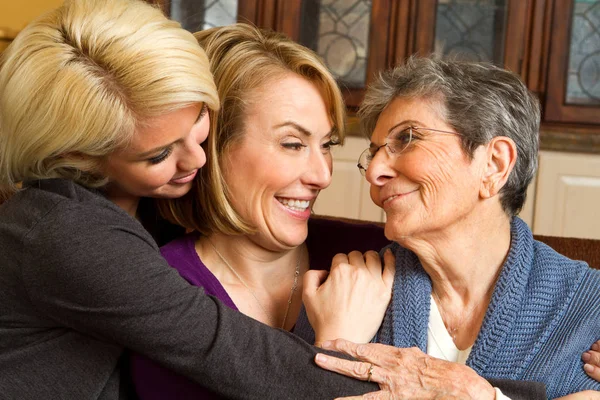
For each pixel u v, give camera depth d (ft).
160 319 4.48
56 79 4.46
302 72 5.29
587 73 11.68
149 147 4.61
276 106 5.18
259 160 5.22
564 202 11.66
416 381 4.38
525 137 4.79
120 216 4.73
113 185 5.07
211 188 5.31
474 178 4.70
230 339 4.49
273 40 5.39
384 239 5.91
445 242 4.82
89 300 4.50
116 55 4.44
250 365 4.45
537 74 11.80
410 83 4.79
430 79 4.73
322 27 12.12
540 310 4.81
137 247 4.62
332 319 4.99
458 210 4.72
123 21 4.53
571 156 11.58
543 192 11.69
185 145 4.78
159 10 4.87
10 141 4.66
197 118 4.77
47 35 4.55
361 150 11.86
